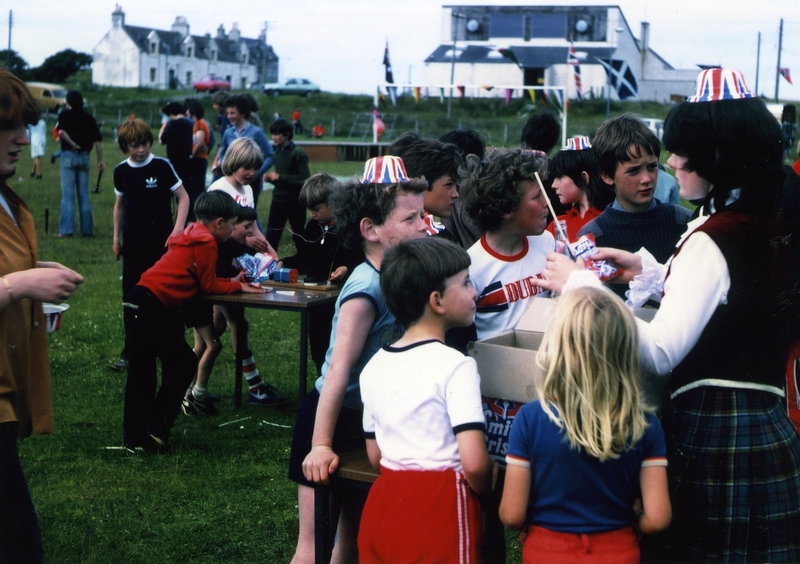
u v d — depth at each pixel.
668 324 2.10
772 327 2.14
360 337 2.57
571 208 4.64
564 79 53.69
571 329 2.09
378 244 2.71
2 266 2.61
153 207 6.33
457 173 3.25
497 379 2.39
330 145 26.42
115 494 4.14
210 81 67.62
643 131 3.32
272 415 5.43
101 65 80.19
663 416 2.27
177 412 4.73
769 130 2.17
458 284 2.34
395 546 2.27
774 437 2.13
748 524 2.11
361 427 2.73
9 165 2.63
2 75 2.56
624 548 2.13
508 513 2.19
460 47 56.06
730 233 2.11
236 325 5.52
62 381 6.00
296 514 3.93
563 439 2.13
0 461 2.58
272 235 8.98
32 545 2.68
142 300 4.61
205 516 3.91
